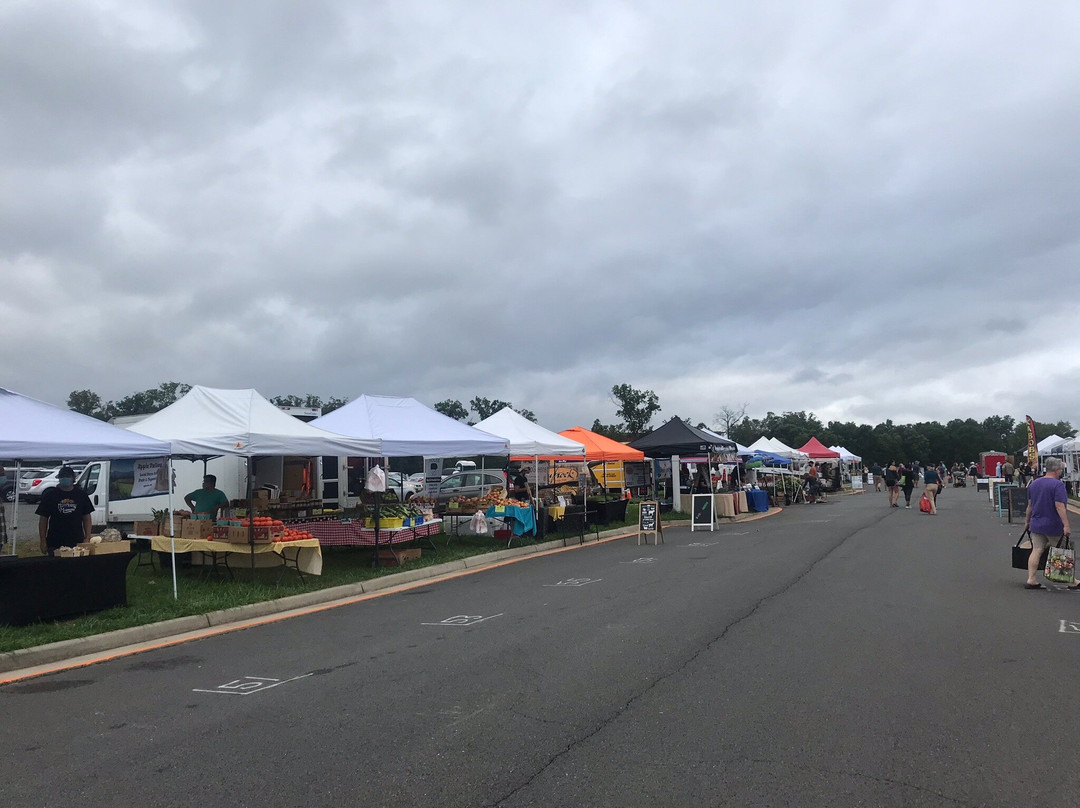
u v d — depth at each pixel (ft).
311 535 45.16
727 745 16.44
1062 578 35.19
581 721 18.24
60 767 16.15
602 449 75.15
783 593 35.42
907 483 102.94
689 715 18.49
